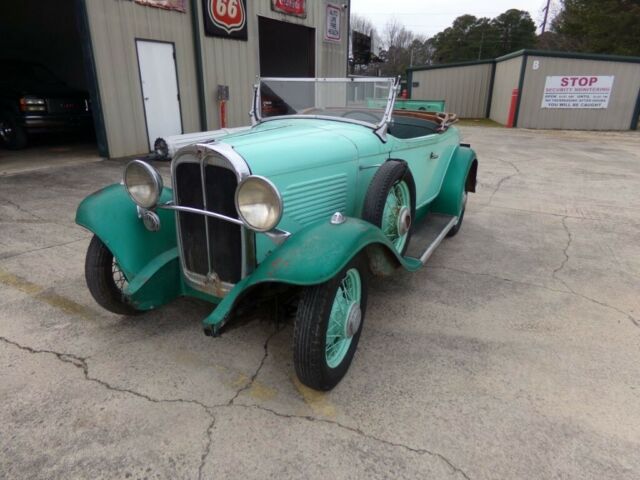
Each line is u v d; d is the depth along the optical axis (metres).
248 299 2.35
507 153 10.92
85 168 7.25
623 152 11.41
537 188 7.32
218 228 2.42
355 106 3.54
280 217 2.09
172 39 8.62
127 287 2.65
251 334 2.90
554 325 3.12
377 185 2.84
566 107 17.17
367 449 2.03
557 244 4.75
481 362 2.68
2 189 6.02
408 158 3.67
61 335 2.81
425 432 2.13
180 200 2.51
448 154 4.57
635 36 25.12
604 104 16.91
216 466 1.92
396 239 3.22
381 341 2.87
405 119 4.67
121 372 2.49
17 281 3.50
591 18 26.55
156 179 2.45
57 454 1.95
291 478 1.87
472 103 21.95
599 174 8.57
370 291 3.56
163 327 2.94
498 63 20.23
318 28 12.73
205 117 9.59
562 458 2.00
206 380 2.45
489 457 2.00
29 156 8.20
